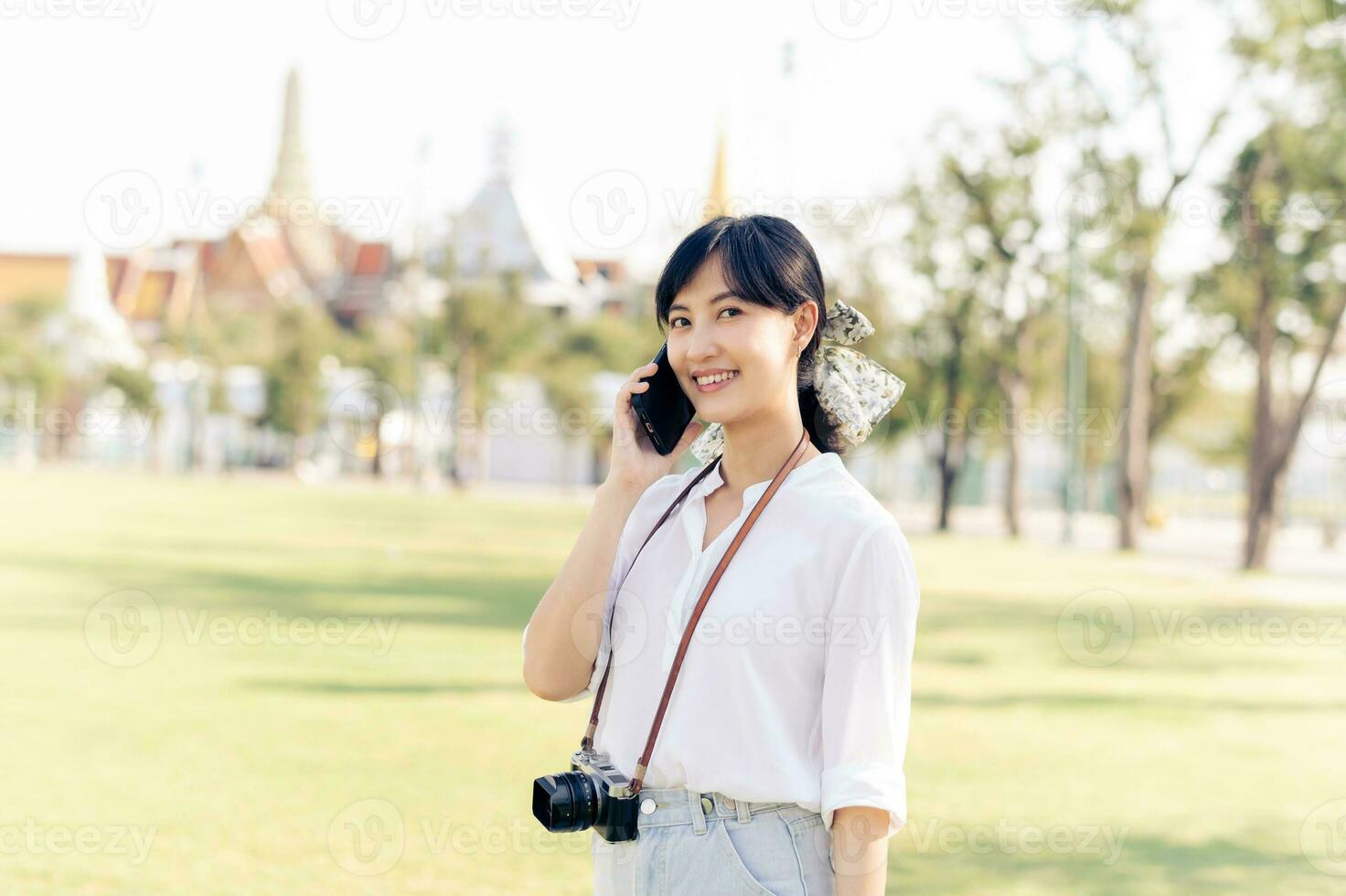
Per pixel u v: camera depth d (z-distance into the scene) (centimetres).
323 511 2527
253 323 4400
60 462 4756
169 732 579
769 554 169
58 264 4809
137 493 2975
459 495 3778
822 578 166
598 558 182
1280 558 2541
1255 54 2033
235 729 590
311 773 510
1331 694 818
